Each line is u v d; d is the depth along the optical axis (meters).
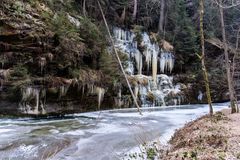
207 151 6.00
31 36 13.33
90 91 16.38
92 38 17.91
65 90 14.66
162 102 22.23
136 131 10.48
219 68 27.03
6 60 12.68
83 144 8.18
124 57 21.33
